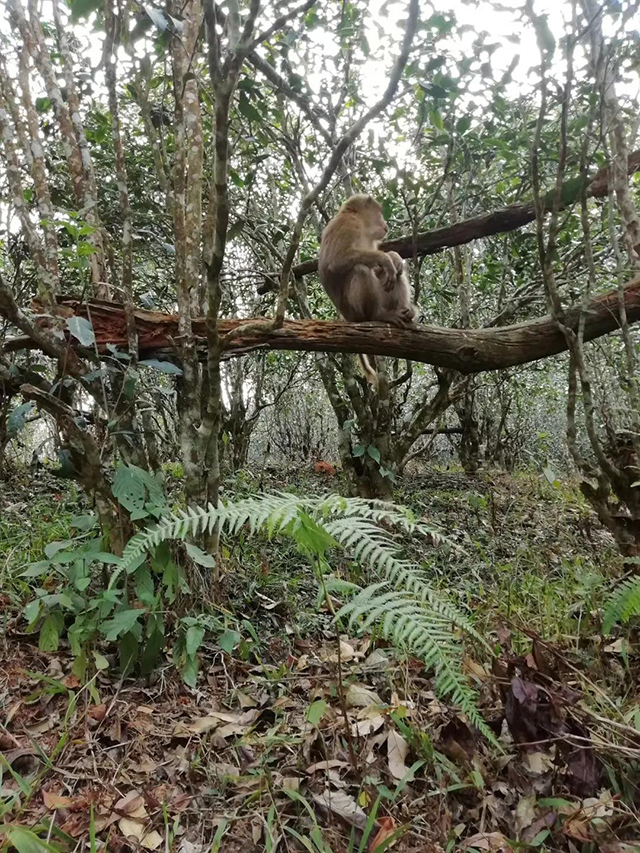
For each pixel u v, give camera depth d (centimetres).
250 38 216
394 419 787
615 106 360
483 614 323
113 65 310
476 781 200
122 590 272
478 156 528
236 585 370
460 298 613
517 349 409
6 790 206
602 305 392
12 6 342
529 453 1034
